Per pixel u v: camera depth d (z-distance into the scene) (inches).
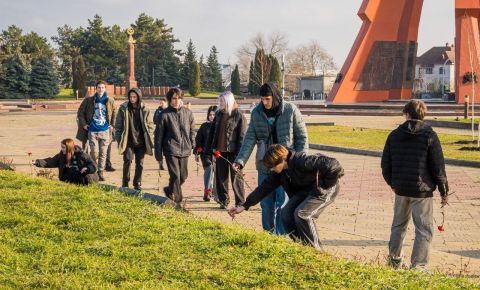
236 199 408.2
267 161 258.5
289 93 3885.3
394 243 273.6
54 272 204.8
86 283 192.4
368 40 1646.2
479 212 410.6
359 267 211.5
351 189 499.8
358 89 1656.0
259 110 308.2
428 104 1562.5
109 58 3786.9
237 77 3442.4
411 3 1633.9
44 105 2114.9
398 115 1465.3
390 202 443.2
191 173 586.6
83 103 549.3
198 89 3486.7
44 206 305.4
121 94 3216.0
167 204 319.3
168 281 195.5
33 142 878.4
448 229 365.4
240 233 245.8
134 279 197.9
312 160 252.7
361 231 353.1
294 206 260.7
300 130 304.2
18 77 2942.9
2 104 2213.3
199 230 258.8
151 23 3961.6
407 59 1662.2
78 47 3902.6
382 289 190.4
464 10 1502.2
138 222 269.9
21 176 406.3
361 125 1190.9
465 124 1116.5
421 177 263.0
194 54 3983.8
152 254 223.1
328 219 385.7
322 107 1626.5
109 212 291.9
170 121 410.6
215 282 195.0
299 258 217.3
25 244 238.7
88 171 395.5
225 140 406.3
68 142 396.5
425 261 265.3
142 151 470.3
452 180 543.2
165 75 3912.4
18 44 3545.8
